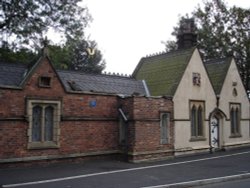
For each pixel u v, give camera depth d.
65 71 20.72
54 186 12.33
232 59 28.34
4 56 27.45
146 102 19.97
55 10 27.20
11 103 15.97
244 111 28.77
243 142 28.03
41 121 16.95
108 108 19.61
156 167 17.27
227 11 36.88
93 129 18.83
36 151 16.62
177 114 22.22
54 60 30.56
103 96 19.41
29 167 16.31
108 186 12.46
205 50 37.31
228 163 18.91
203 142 24.12
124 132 19.73
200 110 24.44
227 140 26.38
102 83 22.02
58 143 17.31
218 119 25.98
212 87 25.47
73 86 19.59
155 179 13.94
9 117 15.83
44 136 17.08
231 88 27.56
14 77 17.02
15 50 27.38
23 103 16.33
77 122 18.17
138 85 24.34
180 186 12.88
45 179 13.57
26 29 26.50
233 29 36.50
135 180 13.68
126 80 24.03
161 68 25.25
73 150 17.92
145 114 19.81
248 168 17.03
